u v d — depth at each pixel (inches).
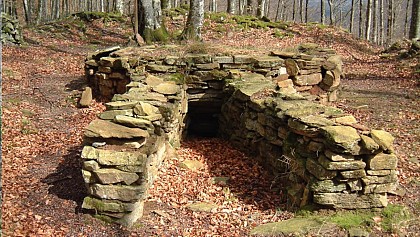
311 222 182.4
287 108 222.8
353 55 685.9
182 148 298.0
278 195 222.1
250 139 277.6
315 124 195.6
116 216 183.0
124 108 231.9
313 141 196.7
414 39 647.1
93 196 186.1
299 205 201.0
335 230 177.2
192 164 261.9
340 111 217.2
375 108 373.4
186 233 183.2
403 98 408.5
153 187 221.0
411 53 587.2
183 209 205.9
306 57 359.9
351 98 405.7
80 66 556.1
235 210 207.9
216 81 335.6
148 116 225.6
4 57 558.6
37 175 238.1
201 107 346.9
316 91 368.8
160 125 238.4
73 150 283.0
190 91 337.7
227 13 893.8
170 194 219.6
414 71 501.0
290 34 775.7
